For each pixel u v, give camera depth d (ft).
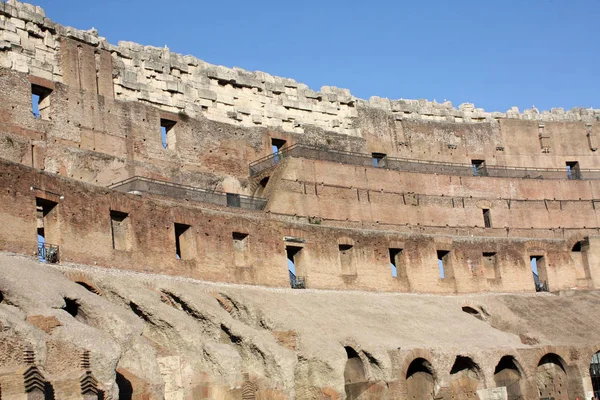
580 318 250.16
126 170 232.32
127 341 139.33
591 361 229.04
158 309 156.66
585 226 315.17
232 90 276.00
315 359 174.40
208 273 196.85
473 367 207.72
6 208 155.94
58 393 114.83
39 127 214.90
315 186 259.39
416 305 236.43
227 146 265.13
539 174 333.42
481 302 252.62
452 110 334.03
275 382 163.84
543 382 229.86
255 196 262.67
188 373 150.92
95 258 170.71
